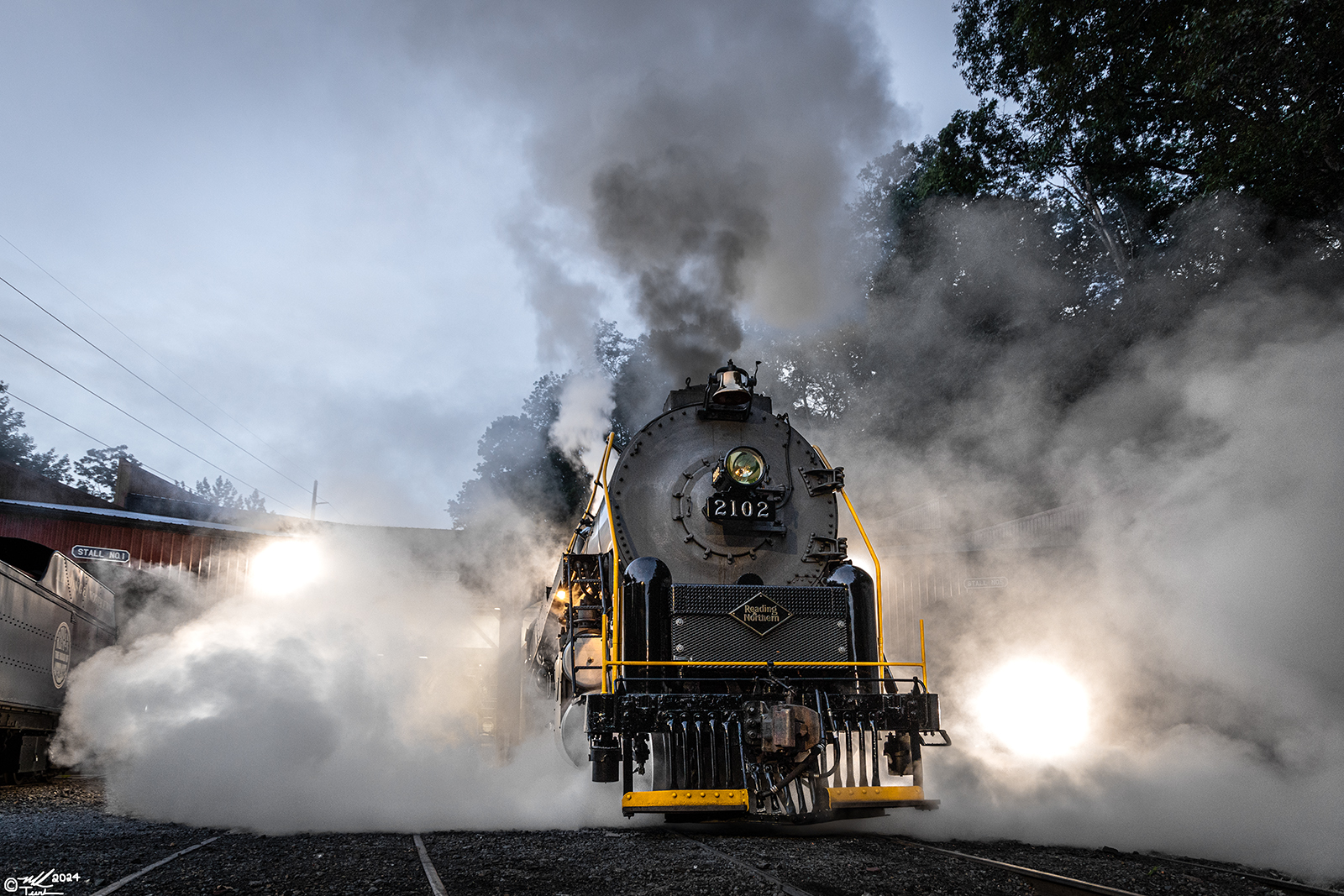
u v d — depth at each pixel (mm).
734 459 7668
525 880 4520
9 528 18906
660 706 6438
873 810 6426
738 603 7082
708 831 6688
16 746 11188
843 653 7152
